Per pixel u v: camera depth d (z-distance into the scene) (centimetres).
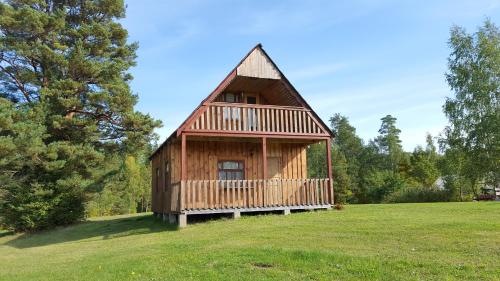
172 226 1603
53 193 2292
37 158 2100
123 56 2611
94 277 812
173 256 943
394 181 4278
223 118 1706
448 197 3331
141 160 5362
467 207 1551
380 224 1191
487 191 3741
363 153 7006
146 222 2041
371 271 716
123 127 2380
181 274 779
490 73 3441
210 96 1700
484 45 3456
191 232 1370
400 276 680
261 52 1819
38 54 2269
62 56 2241
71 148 2188
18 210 2183
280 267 783
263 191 1686
